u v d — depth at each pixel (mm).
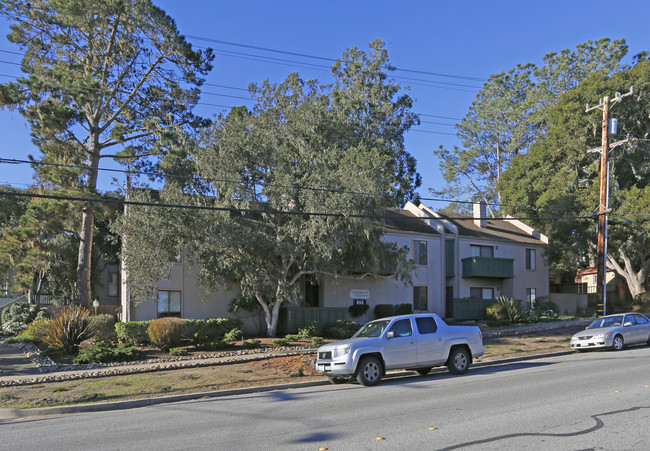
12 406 12484
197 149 23922
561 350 22188
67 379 16016
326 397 12648
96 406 12438
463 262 37062
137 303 22969
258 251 23859
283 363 17984
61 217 23547
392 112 46219
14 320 29922
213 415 10867
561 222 39312
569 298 42406
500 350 21875
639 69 40594
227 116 24672
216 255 23875
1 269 24531
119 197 25969
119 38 26516
